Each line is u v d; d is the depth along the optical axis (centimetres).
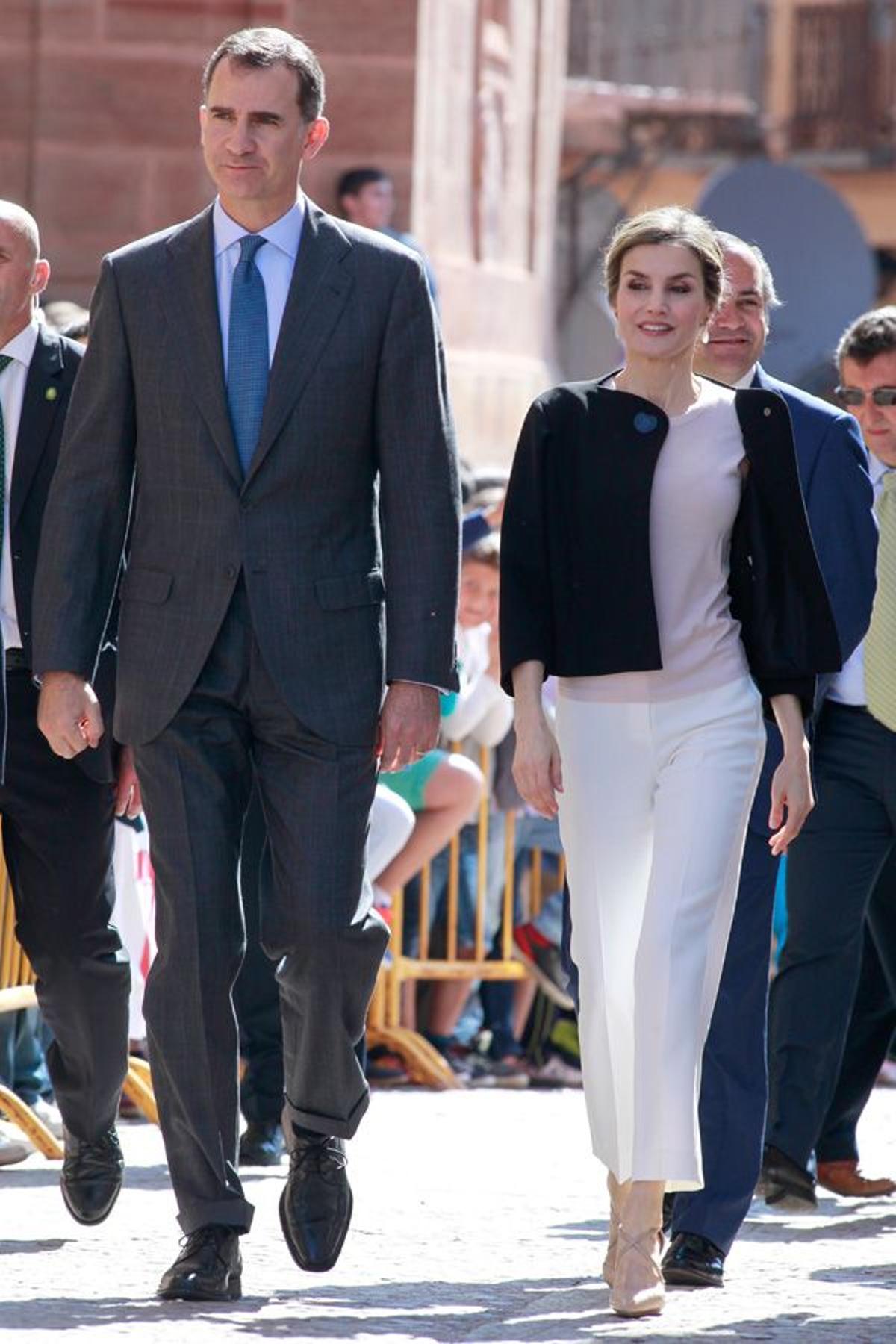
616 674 1925
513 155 5025
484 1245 2188
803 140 11231
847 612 2241
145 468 1928
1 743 2127
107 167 4166
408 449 1930
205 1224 1906
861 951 2459
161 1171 2584
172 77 4169
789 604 1959
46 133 4156
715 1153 2030
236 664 1906
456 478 1948
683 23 11269
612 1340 1800
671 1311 1909
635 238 1941
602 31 11244
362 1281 2012
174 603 1912
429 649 1919
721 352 2278
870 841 2425
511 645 1928
